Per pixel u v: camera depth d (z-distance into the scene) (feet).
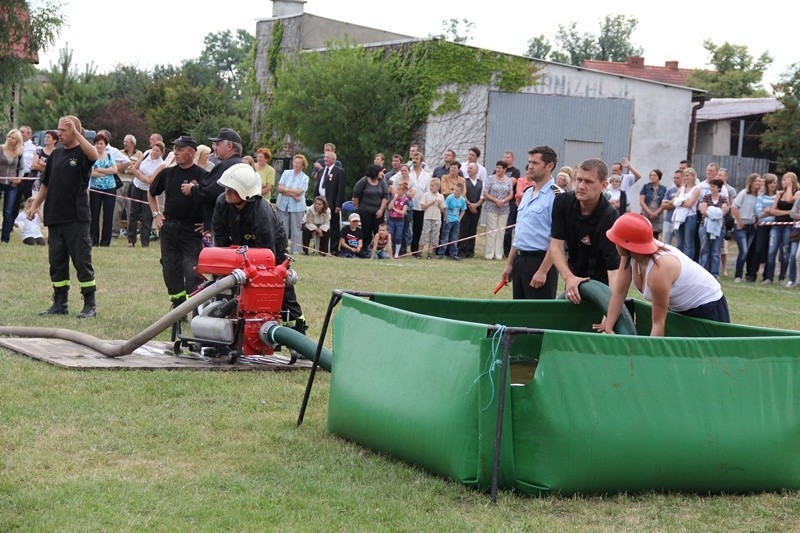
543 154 24.98
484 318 22.15
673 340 16.79
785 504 16.80
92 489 15.61
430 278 49.93
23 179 54.75
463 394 16.31
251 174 26.27
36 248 52.49
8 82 107.86
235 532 14.19
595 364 16.29
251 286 25.27
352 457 18.16
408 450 17.43
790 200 57.21
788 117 111.65
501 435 15.94
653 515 15.75
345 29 121.08
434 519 14.99
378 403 18.16
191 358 26.30
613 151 105.09
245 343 25.57
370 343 18.92
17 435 18.37
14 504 14.70
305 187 59.16
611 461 16.21
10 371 23.40
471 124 103.09
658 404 16.53
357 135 105.40
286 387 23.85
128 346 25.41
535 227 25.12
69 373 23.52
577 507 15.83
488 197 64.28
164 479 16.46
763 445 17.12
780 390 17.43
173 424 19.84
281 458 18.04
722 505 16.55
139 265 47.14
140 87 213.46
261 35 128.26
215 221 26.81
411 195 62.80
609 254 22.77
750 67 215.92
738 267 58.75
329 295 40.65
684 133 105.70
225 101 183.32
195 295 25.07
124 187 62.39
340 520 14.85
